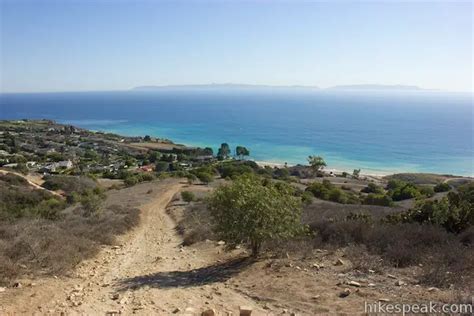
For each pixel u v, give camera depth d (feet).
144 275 36.24
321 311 22.81
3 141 458.91
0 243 38.99
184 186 190.60
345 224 43.34
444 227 42.22
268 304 25.07
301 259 36.04
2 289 27.78
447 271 28.63
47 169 314.76
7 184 156.66
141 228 79.41
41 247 39.96
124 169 340.18
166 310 24.57
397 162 416.05
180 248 53.26
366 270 30.35
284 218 37.37
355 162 418.72
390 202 138.31
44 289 29.01
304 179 298.97
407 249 33.73
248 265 36.11
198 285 31.14
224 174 259.80
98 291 29.96
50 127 628.69
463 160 423.23
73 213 88.94
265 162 426.51
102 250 50.83
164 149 483.51
